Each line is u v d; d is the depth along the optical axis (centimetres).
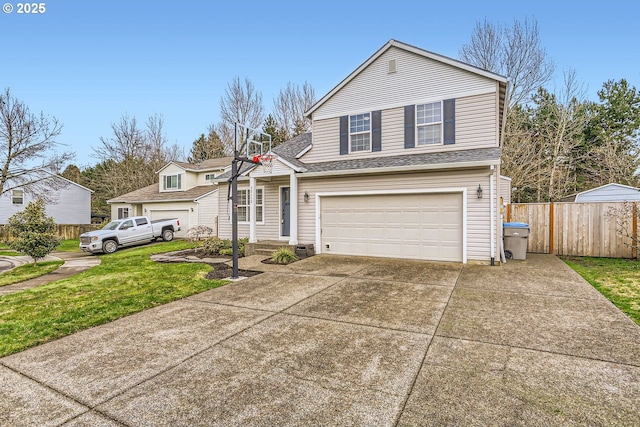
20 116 2066
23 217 1188
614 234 1023
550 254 1088
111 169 3241
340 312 518
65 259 1402
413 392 292
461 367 336
